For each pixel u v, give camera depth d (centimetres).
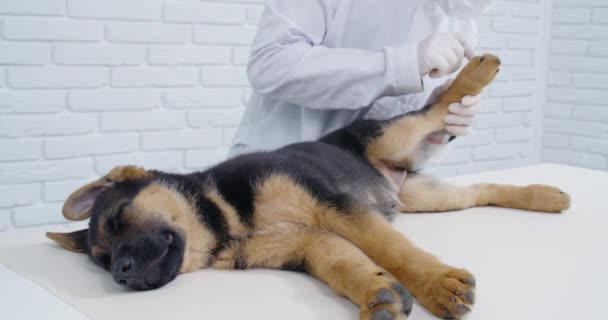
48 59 288
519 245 157
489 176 236
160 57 315
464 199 196
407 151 203
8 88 281
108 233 147
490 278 135
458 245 157
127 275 131
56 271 144
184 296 129
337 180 173
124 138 311
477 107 197
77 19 293
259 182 158
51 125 292
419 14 209
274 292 131
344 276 126
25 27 281
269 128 217
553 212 190
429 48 177
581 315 118
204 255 152
